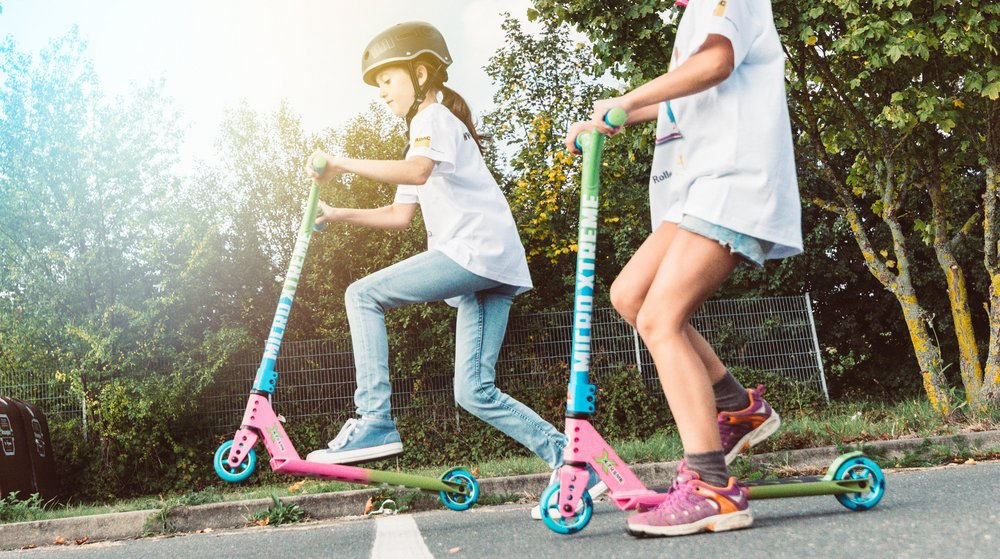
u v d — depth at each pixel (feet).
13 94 30.01
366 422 9.29
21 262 29.71
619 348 33.40
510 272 10.30
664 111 7.55
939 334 47.37
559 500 7.09
